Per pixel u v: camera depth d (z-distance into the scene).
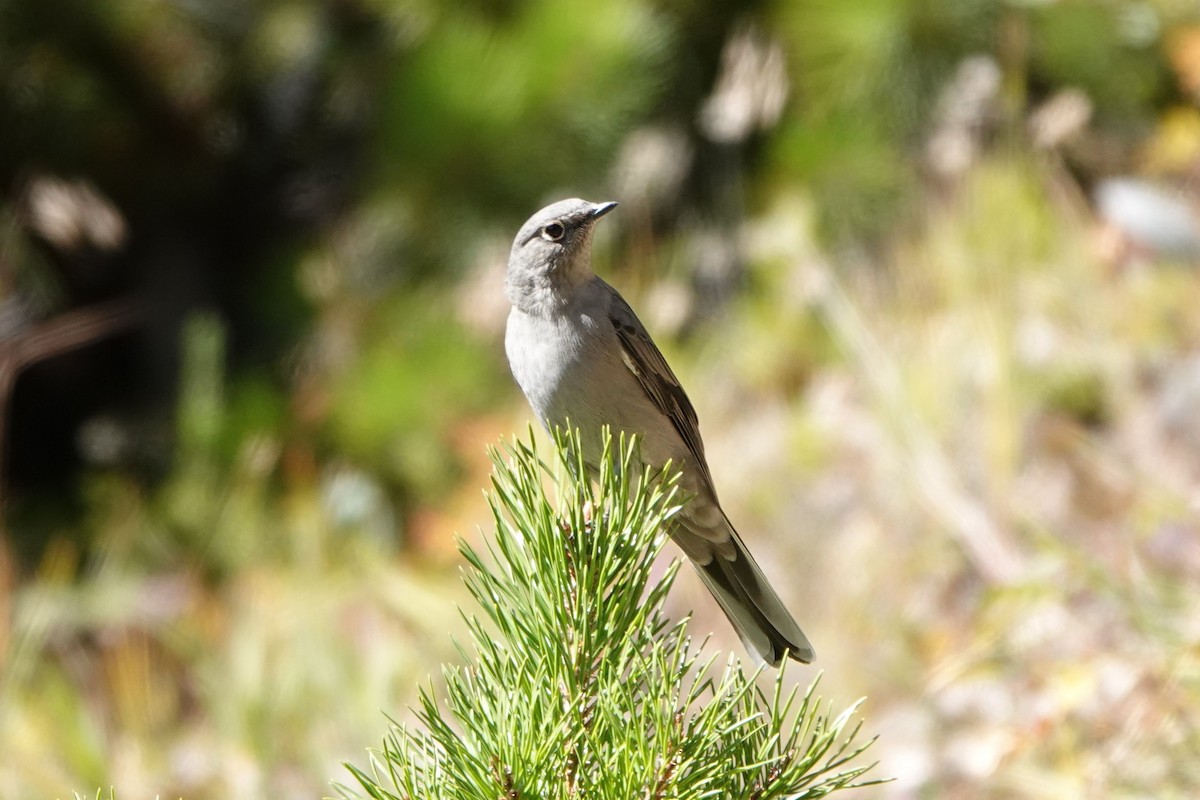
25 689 10.94
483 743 3.88
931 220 13.30
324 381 13.98
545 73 14.30
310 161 15.73
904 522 10.62
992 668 8.61
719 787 3.89
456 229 14.45
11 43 14.19
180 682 11.30
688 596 10.57
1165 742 7.41
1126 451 10.66
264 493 13.31
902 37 13.90
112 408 15.17
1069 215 12.88
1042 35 13.89
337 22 15.41
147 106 14.95
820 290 13.09
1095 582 8.41
